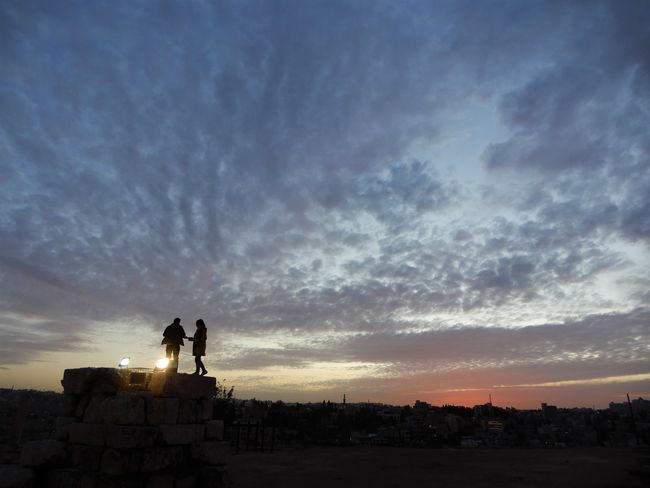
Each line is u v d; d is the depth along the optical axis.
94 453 11.84
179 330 15.80
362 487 17.19
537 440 67.31
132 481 11.74
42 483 11.95
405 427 86.31
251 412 49.06
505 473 22.06
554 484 18.77
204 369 16.03
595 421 99.62
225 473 13.72
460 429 89.94
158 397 13.59
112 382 12.88
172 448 13.13
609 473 22.42
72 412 13.12
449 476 20.89
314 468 22.80
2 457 18.06
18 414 22.86
